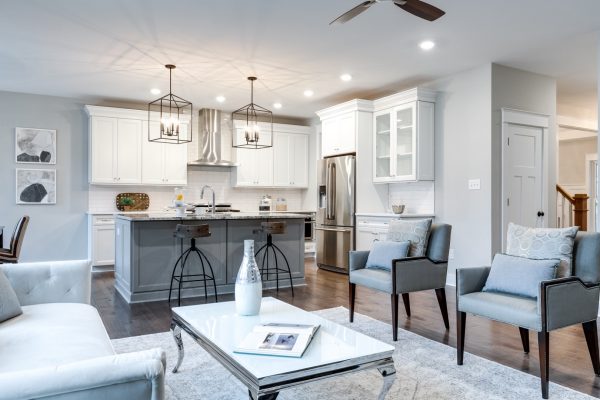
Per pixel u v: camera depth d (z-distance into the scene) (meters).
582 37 4.37
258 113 8.05
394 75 5.62
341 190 6.61
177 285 4.88
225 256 5.15
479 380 2.62
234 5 3.62
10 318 2.26
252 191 8.32
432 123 5.83
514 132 5.38
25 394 1.06
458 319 2.90
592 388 2.52
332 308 4.38
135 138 6.88
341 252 6.55
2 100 6.30
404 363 2.88
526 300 2.63
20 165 6.41
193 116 7.75
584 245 2.77
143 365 1.18
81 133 6.80
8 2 3.53
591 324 2.69
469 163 5.38
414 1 2.87
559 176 9.98
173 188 7.48
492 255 5.11
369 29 4.14
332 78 5.73
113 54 4.76
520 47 4.63
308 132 8.51
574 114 7.33
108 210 6.98
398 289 3.40
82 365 1.15
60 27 4.03
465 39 4.40
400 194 6.42
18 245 4.50
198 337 2.27
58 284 2.73
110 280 5.89
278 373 1.71
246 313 2.52
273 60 4.99
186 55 4.80
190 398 2.38
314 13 3.79
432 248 3.72
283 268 5.52
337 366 1.84
